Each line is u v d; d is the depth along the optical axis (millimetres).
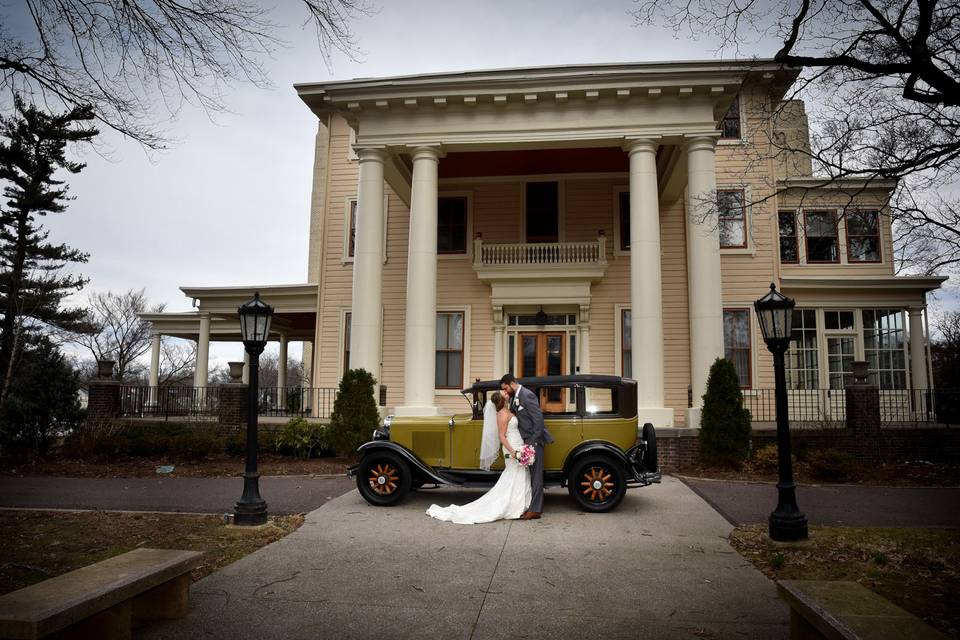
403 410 14727
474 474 9195
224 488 10711
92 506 9109
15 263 31734
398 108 15859
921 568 6215
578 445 8859
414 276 15281
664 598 5406
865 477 12148
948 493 10461
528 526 7965
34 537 7418
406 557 6590
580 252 18812
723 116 15734
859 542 7098
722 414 12789
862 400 14156
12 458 13680
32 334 31953
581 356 18578
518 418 8430
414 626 4785
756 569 6238
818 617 3707
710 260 14305
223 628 4730
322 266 20609
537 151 17969
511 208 19828
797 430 14133
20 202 30906
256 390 8195
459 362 19297
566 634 4645
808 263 19688
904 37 7020
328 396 19562
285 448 14461
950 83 6066
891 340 18812
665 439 13203
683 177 17562
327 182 20875
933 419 16969
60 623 3516
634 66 14969
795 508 7316
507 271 18578
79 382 15070
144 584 4297
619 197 19453
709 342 14094
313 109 21031
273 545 7051
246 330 8172
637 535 7527
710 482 11406
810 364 18766
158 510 8875
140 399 18828
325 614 5020
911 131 7762
